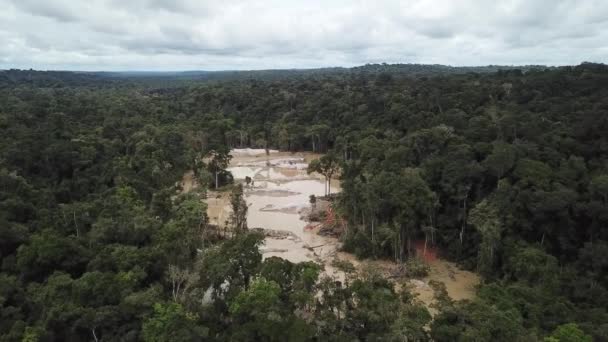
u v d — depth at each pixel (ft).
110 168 302.86
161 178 314.76
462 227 215.31
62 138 344.69
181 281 159.74
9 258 164.35
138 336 125.49
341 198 255.70
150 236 194.08
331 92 645.92
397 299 133.39
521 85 411.95
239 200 258.78
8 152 271.49
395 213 216.54
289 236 250.98
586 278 163.73
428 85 532.73
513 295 151.43
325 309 132.46
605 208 177.27
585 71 443.32
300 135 513.04
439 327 118.93
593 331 125.70
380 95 548.31
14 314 130.41
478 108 372.58
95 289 136.56
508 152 218.18
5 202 199.21
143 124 483.10
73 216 209.15
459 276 200.95
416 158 298.35
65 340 127.95
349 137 411.75
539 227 191.93
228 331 129.90
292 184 374.22
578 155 235.61
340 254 226.38
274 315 119.65
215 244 227.40
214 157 376.68
